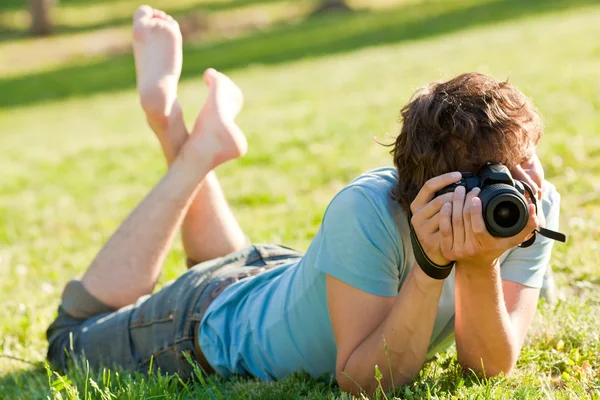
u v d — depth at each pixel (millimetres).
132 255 5273
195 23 46219
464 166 3494
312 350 4254
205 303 4723
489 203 3266
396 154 3719
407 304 3719
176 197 5328
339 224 3865
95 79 37188
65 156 19078
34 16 49594
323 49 35844
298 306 4172
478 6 39344
